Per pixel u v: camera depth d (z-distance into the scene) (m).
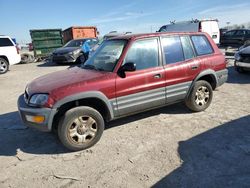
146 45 4.70
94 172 3.51
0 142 4.63
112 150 4.09
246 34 22.06
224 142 4.18
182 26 19.69
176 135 4.52
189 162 3.63
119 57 4.42
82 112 4.02
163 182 3.21
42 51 19.14
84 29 23.55
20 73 13.18
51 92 3.85
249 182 3.13
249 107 5.80
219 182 3.16
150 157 3.82
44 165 3.77
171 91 4.96
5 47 13.52
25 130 5.12
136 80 4.46
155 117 5.39
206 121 5.08
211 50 5.64
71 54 14.92
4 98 7.81
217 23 19.56
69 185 3.26
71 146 4.03
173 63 4.96
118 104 4.35
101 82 4.14
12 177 3.50
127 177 3.36
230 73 10.04
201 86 5.41
